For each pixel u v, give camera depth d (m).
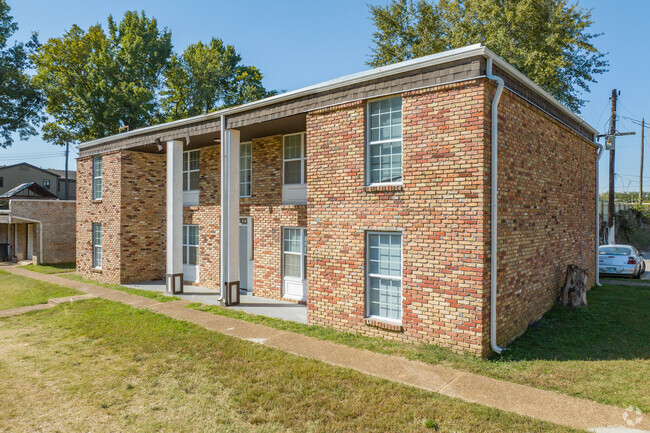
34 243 23.73
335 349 7.51
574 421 4.82
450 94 7.25
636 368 6.47
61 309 11.24
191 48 35.53
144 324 9.47
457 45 24.02
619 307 10.45
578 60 25.03
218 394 5.78
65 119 30.81
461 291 7.05
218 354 7.36
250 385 6.04
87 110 28.88
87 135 31.00
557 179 10.41
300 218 11.88
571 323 9.00
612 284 14.33
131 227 15.52
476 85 6.96
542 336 8.12
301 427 4.86
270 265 12.73
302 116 9.95
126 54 29.31
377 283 8.36
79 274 17.73
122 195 15.25
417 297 7.59
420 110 7.61
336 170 8.88
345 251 8.69
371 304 8.45
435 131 7.41
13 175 45.38
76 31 29.78
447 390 5.70
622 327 8.72
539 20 22.27
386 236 8.22
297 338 8.23
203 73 34.56
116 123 29.84
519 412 5.05
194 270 15.39
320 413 5.16
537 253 9.11
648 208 34.56
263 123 10.85
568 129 11.05
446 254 7.24
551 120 9.85
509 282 7.77
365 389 5.79
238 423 4.98
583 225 12.68
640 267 16.30
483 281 6.85
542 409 5.12
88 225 17.16
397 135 8.14
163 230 16.33
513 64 21.78
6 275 18.64
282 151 12.61
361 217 8.42
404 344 7.61
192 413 5.25
